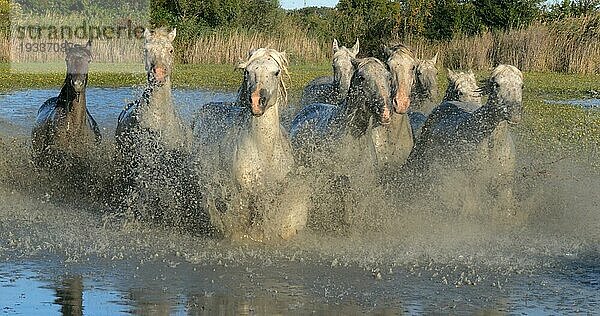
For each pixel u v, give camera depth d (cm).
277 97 943
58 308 736
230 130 992
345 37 4259
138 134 1130
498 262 909
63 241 973
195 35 4116
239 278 833
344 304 756
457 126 1116
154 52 1118
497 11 4394
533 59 3647
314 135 1052
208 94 2475
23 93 2547
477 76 3153
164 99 1127
